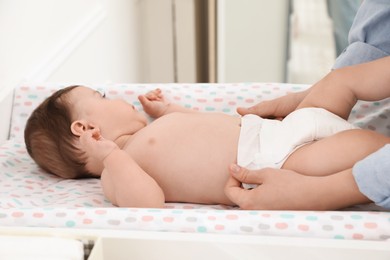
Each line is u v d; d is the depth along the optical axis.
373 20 1.12
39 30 1.60
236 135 1.11
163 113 1.31
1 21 1.36
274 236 0.76
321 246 0.72
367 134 0.96
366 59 1.15
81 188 1.16
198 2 2.57
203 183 1.08
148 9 2.62
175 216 0.84
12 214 0.88
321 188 0.89
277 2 2.39
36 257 0.68
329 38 2.32
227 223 0.82
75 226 0.85
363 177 0.81
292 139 1.03
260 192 0.95
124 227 0.84
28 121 1.23
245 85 1.37
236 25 2.43
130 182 1.00
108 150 1.03
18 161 1.27
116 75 2.34
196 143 1.10
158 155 1.11
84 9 1.96
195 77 2.71
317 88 1.11
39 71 1.59
